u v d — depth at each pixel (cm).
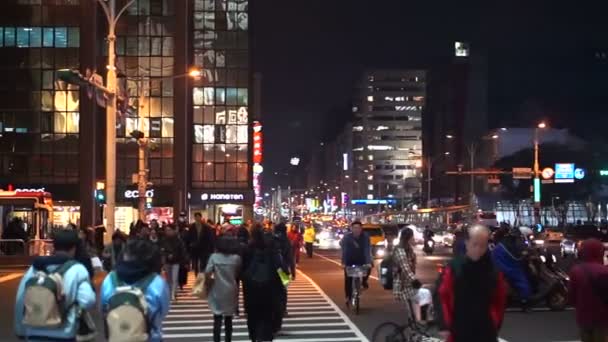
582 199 9756
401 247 1144
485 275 623
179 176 7150
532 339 1341
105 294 633
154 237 1980
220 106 7506
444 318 629
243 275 1191
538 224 6378
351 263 1741
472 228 632
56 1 7031
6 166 6969
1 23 7006
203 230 2267
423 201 16538
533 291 1738
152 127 7225
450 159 14825
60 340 647
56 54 7019
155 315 631
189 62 7456
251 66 7562
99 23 7162
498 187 10500
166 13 7306
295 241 3528
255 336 1195
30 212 3988
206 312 1806
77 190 6962
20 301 652
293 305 1912
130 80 6862
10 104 7006
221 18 7544
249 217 7438
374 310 1791
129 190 6969
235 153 7488
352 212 19625
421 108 19500
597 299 846
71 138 7006
